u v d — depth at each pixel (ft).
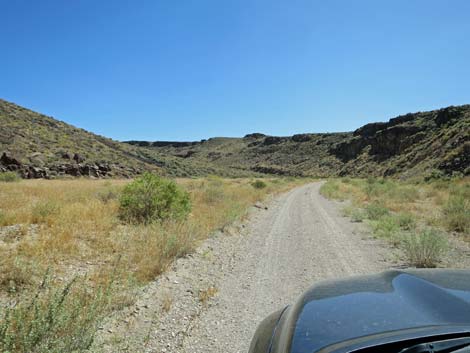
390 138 313.73
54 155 173.27
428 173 141.59
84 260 21.33
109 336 12.73
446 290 7.33
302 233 36.94
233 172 368.27
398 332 5.65
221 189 70.69
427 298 6.95
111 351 11.78
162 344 12.67
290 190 128.88
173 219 33.40
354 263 24.20
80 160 177.27
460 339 5.36
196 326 14.24
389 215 46.14
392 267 22.98
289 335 6.55
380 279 8.87
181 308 15.98
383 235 33.58
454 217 38.45
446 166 130.52
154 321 14.38
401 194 74.28
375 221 41.39
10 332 10.75
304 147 564.71
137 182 37.32
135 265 21.20
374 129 412.57
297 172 460.96
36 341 10.41
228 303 16.92
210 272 22.04
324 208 62.34
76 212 33.73
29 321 11.23
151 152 310.86
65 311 11.71
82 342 10.92
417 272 9.12
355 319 6.45
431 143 204.13
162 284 18.70
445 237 31.73
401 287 7.84
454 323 5.77
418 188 96.78
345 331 6.07
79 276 18.02
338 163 422.41
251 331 13.93
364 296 7.53
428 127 278.87
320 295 8.04
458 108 254.88
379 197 74.59
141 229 29.37
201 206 49.88
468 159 122.72
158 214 35.12
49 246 22.56
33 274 17.66
